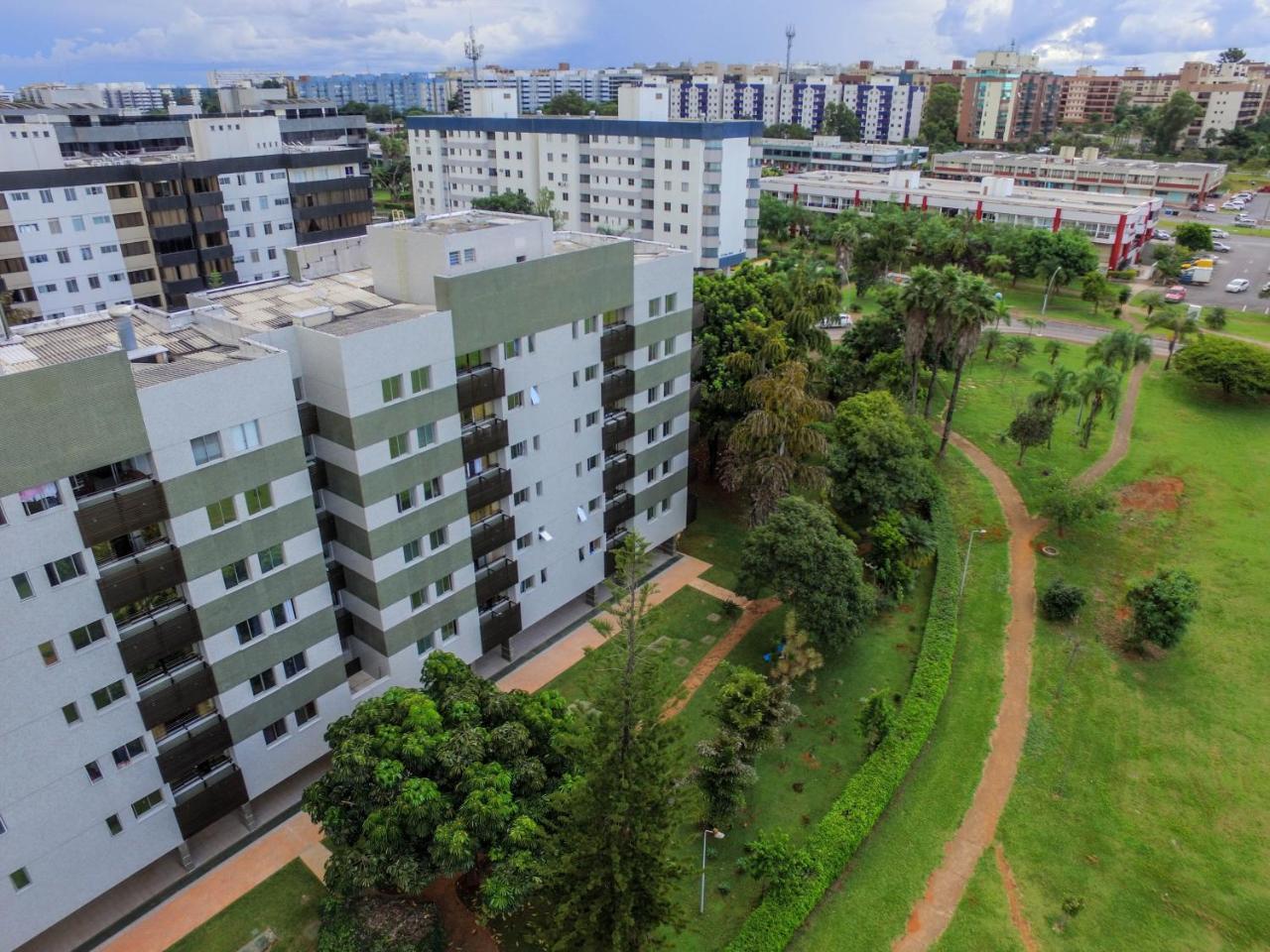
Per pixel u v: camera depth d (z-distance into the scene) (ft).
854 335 256.93
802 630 139.33
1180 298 372.17
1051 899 106.93
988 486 208.03
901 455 179.73
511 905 88.02
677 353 162.61
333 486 116.37
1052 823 117.70
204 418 94.99
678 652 150.82
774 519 146.92
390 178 600.39
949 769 126.41
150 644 96.73
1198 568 175.01
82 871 97.19
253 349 104.47
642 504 166.09
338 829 96.63
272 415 101.35
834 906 104.88
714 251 389.80
